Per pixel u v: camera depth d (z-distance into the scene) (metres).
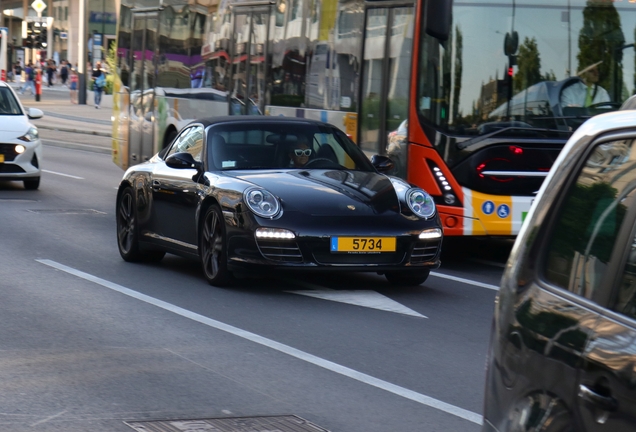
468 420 7.06
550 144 14.36
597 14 14.51
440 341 9.55
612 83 14.53
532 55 14.38
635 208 3.85
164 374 8.19
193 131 13.62
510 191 14.31
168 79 22.52
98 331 9.77
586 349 3.77
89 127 49.38
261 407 7.32
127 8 25.50
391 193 12.01
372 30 15.53
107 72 72.06
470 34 14.33
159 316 10.52
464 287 12.64
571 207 4.24
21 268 13.47
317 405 7.38
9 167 23.56
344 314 10.76
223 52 19.95
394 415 7.16
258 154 12.84
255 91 18.77
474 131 14.28
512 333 4.28
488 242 17.52
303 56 17.33
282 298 11.59
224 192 11.89
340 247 11.30
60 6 113.50
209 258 12.27
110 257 14.66
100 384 7.86
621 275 3.79
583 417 3.69
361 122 15.77
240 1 19.33
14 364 8.44
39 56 95.00
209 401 7.45
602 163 4.16
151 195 13.62
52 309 10.80
